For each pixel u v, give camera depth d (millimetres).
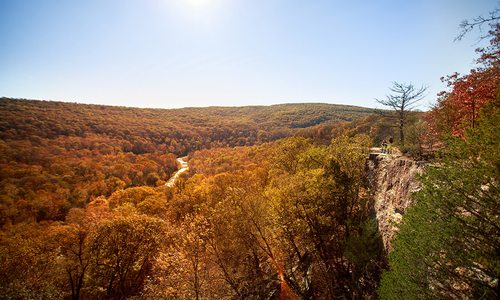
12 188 52938
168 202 53000
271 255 22656
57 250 26078
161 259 24156
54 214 52906
